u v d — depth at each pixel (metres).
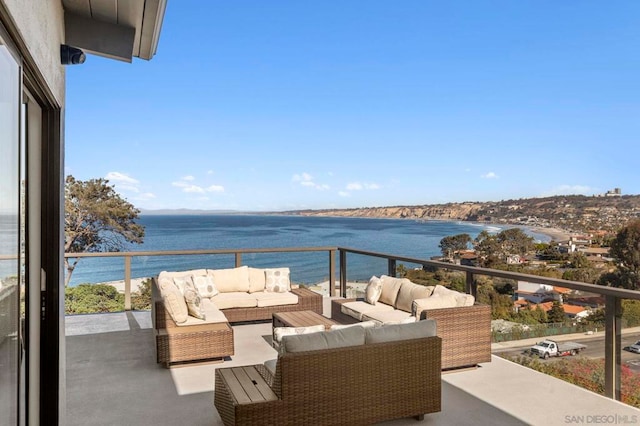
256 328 6.14
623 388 3.74
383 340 3.25
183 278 6.20
